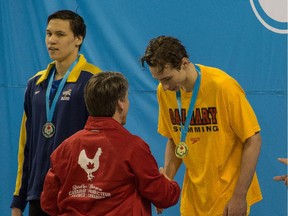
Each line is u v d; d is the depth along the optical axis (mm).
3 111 13336
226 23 11445
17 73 13219
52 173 7531
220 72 8664
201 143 8758
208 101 8578
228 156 8703
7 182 13430
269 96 11203
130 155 7109
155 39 8148
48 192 7562
